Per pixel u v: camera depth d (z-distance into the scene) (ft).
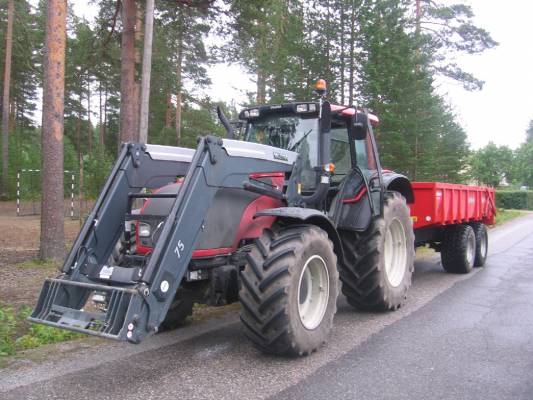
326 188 18.34
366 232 20.24
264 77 61.57
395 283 21.67
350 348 16.33
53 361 14.98
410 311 21.35
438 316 20.49
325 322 16.15
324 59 53.31
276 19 47.60
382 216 20.30
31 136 145.59
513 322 19.56
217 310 21.27
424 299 23.67
